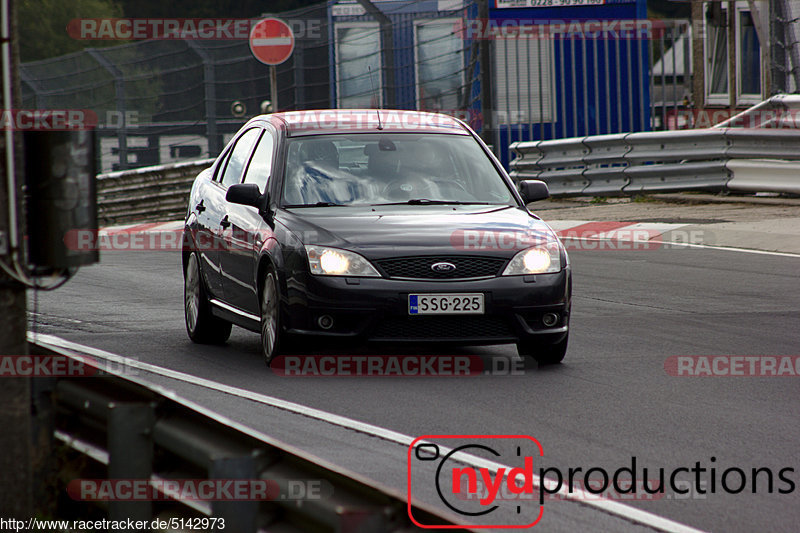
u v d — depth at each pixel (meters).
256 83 88.38
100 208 85.31
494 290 26.66
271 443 11.34
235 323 30.06
